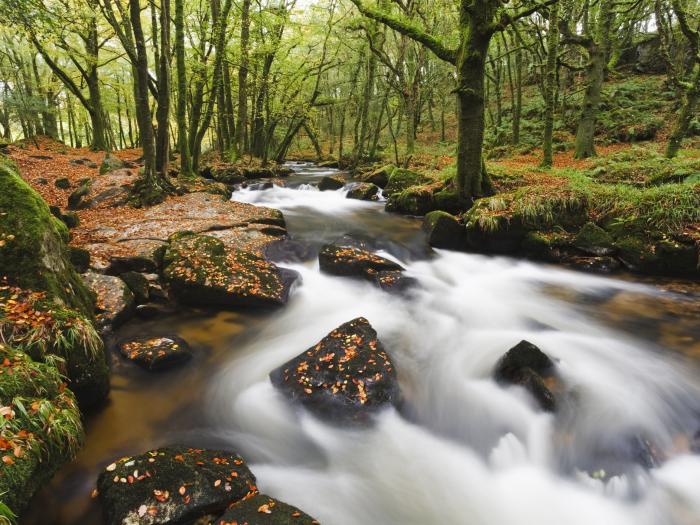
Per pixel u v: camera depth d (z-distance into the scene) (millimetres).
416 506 3330
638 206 7977
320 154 30000
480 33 8977
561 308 6641
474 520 3219
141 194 10938
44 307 3697
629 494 3365
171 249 6918
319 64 21578
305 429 4000
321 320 6129
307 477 3516
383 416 4012
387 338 5648
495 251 9109
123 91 29016
